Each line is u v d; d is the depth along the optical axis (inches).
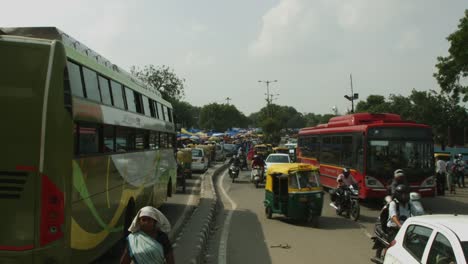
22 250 219.0
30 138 224.8
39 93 227.9
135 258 185.6
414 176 692.7
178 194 898.1
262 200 832.9
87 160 279.7
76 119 260.4
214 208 679.7
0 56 229.3
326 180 912.9
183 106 3122.5
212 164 1856.5
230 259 393.7
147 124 492.7
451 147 1368.1
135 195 429.4
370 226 566.3
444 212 677.9
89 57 302.5
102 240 317.1
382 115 792.9
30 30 269.9
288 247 441.1
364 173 698.2
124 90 390.0
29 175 223.0
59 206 226.5
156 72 2137.1
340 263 377.7
